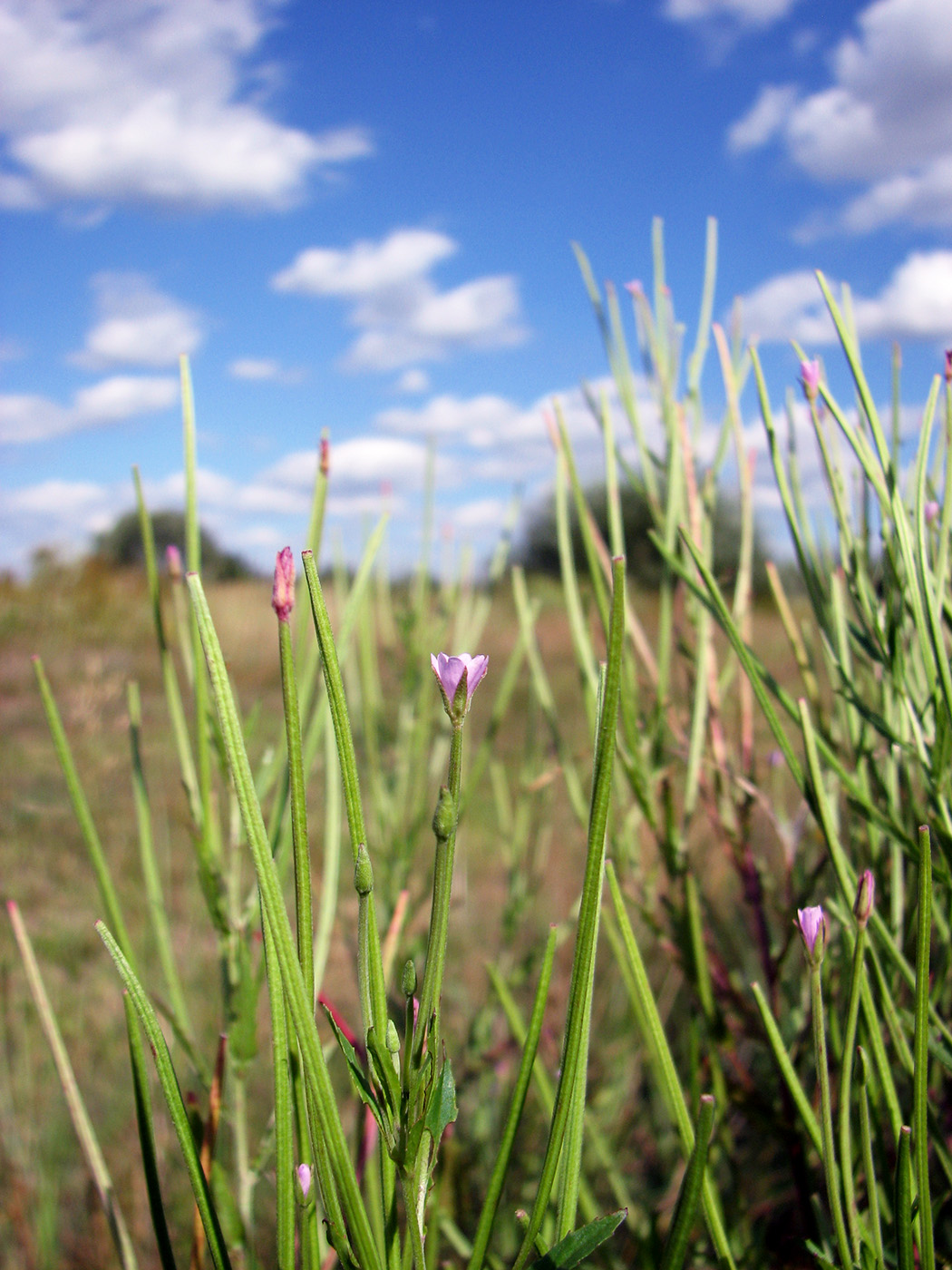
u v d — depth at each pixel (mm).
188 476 172
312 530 178
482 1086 348
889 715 192
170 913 681
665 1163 345
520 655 303
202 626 104
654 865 251
